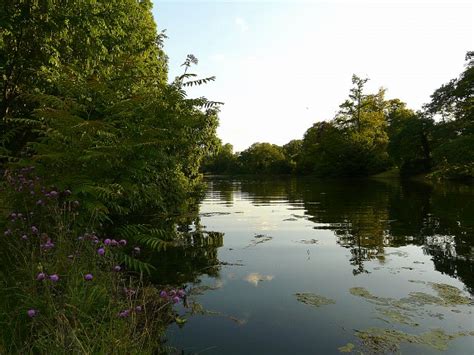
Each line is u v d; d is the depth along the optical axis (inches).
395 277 217.3
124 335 94.3
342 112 1897.1
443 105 1285.7
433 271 227.9
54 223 147.9
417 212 480.1
